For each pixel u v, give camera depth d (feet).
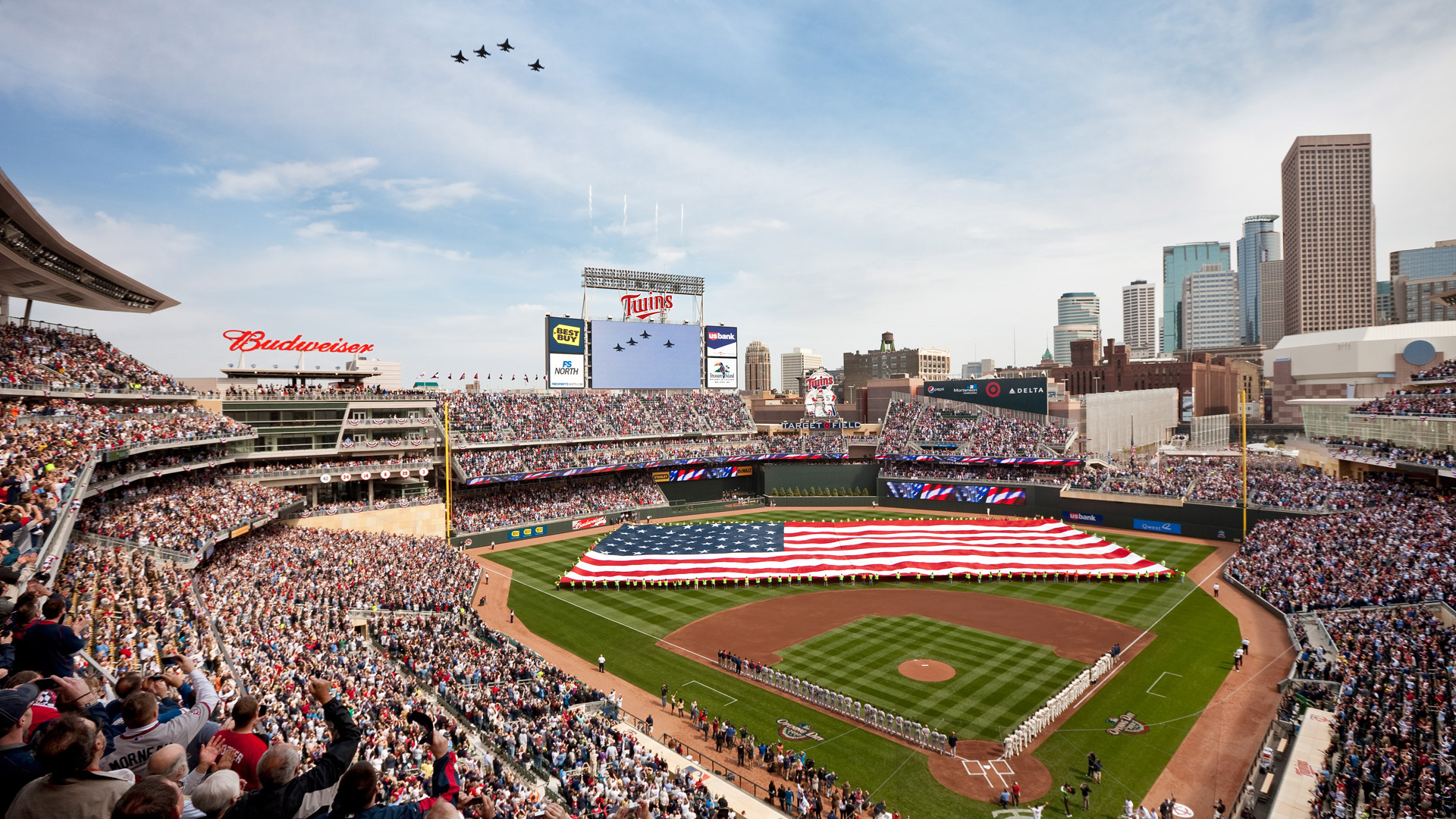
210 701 40.68
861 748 145.59
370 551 262.67
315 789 27.35
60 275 220.64
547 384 415.85
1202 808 123.34
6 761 28.22
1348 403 376.27
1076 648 196.54
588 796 109.19
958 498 411.95
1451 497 269.03
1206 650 193.26
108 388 244.01
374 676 152.35
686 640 208.54
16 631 42.06
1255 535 288.71
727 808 114.21
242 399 312.50
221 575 206.39
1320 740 132.87
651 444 451.53
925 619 223.71
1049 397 453.58
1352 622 192.24
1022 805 125.29
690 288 463.83
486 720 137.69
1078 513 374.22
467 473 361.30
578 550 331.77
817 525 322.55
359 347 345.92
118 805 19.19
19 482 123.54
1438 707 135.64
